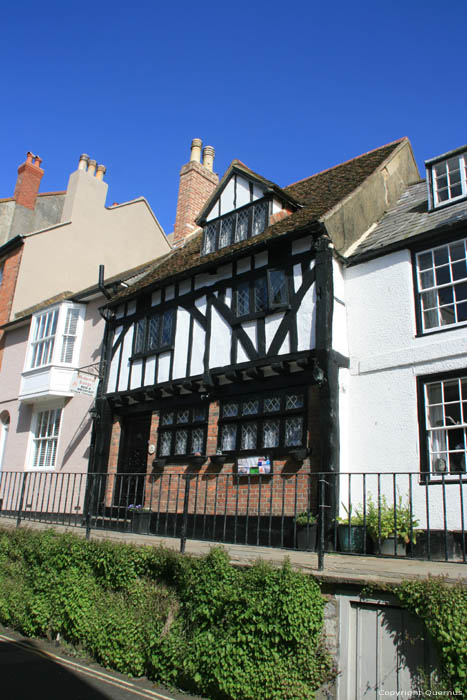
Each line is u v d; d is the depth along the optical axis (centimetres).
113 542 598
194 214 1399
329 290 795
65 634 579
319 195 1029
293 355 802
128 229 1855
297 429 789
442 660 350
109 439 1108
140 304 1127
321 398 753
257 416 835
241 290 920
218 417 897
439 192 862
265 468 803
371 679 397
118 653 509
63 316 1302
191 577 488
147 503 975
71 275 1652
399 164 1070
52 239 1619
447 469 682
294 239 851
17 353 1468
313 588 430
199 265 972
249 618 433
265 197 971
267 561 469
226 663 430
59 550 632
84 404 1228
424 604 365
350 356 808
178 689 462
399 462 718
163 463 962
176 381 970
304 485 751
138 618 515
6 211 1783
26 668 506
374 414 758
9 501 1315
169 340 1027
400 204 981
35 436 1340
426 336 738
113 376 1135
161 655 480
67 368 1266
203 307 976
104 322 1246
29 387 1317
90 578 589
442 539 654
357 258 836
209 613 458
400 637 391
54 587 609
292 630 411
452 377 698
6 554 714
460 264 741
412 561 522
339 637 417
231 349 895
